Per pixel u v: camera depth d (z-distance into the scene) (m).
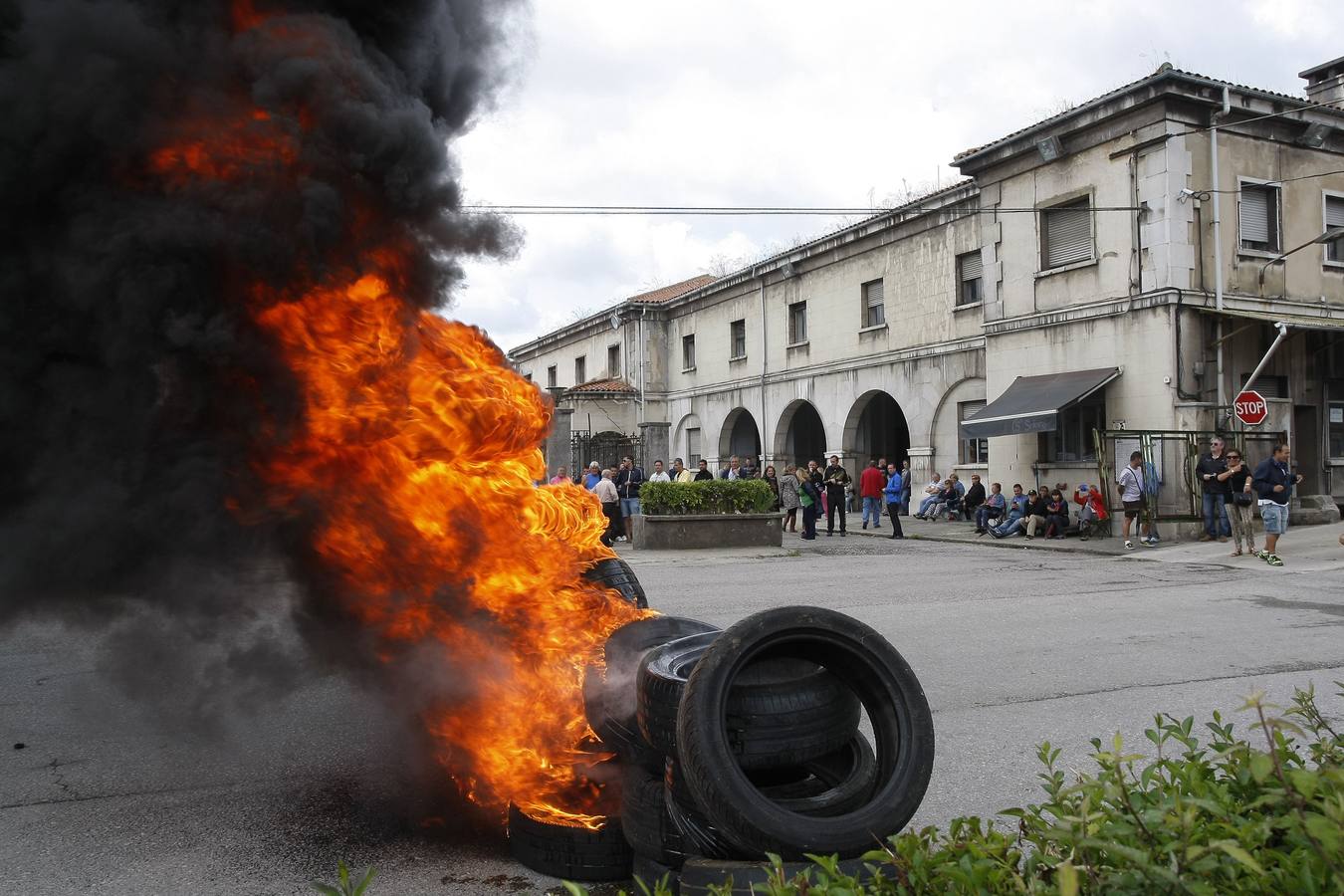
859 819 2.88
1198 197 17.75
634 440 27.27
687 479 20.81
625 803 3.46
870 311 25.89
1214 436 17.52
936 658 7.79
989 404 20.41
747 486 18.31
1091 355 18.81
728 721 3.04
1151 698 6.43
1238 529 14.98
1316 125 18.84
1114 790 2.23
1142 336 17.89
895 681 3.17
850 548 18.23
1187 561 14.82
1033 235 20.02
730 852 2.99
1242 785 2.48
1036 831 2.37
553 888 3.61
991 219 20.98
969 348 22.36
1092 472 18.94
